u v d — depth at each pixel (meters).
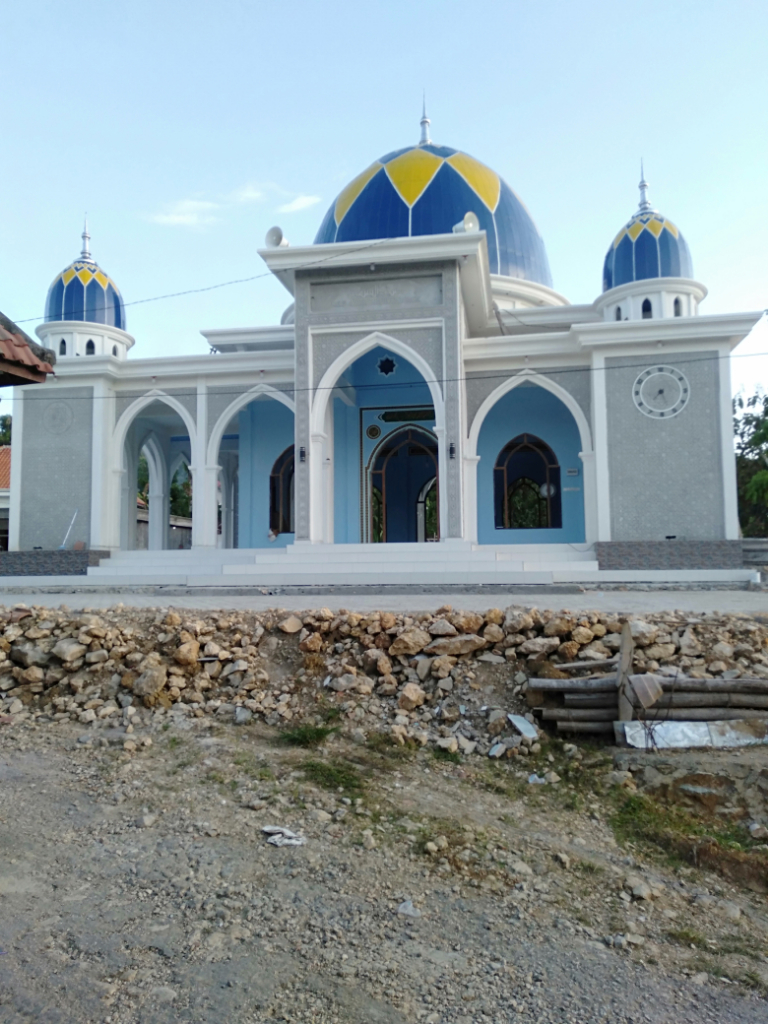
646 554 14.98
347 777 4.87
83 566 16.89
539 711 5.54
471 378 17.02
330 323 15.83
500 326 19.45
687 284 18.02
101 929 3.41
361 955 3.30
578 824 4.51
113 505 17.81
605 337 15.66
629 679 5.28
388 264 15.55
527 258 21.92
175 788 4.75
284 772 4.95
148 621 6.94
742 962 3.40
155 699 5.91
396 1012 2.98
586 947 3.44
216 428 17.81
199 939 3.36
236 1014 2.93
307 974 3.17
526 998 3.10
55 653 6.33
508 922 3.60
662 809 4.64
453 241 15.09
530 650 6.08
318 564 14.13
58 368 17.61
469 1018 2.97
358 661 6.27
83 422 17.73
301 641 6.48
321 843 4.15
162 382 18.02
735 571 12.90
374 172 21.56
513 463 18.19
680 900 3.89
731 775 4.75
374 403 18.67
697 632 6.37
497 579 12.51
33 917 3.49
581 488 17.70
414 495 20.98
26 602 10.90
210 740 5.41
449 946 3.41
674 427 15.49
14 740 5.49
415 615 6.85
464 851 4.13
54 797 4.64
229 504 25.66
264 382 17.67
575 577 12.94
